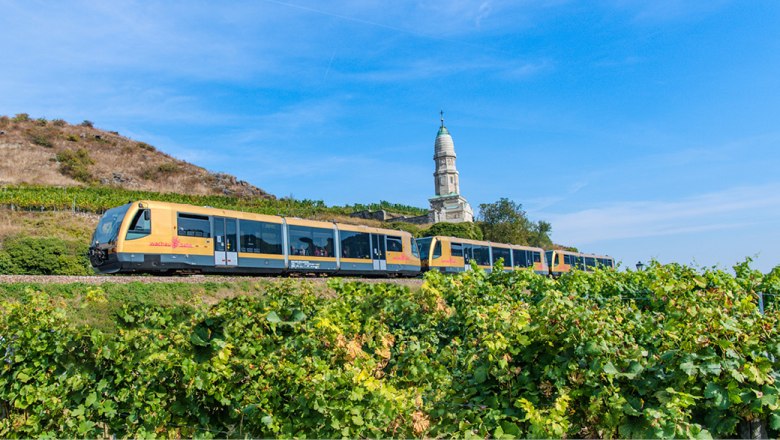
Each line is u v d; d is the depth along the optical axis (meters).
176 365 6.86
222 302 9.16
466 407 6.67
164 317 9.48
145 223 20.41
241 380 6.83
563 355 6.37
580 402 6.22
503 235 67.44
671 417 5.30
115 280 19.92
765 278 13.16
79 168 72.12
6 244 27.89
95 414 7.17
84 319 14.25
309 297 9.73
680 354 5.95
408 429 6.34
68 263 28.02
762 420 5.93
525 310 7.14
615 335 6.45
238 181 87.94
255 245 23.94
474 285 10.72
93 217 45.53
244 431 6.82
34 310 8.42
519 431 5.90
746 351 5.71
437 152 101.12
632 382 6.12
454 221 83.38
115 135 95.75
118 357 7.11
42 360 7.43
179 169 85.25
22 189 53.22
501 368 6.50
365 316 9.91
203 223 22.16
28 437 7.19
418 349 8.51
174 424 6.90
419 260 33.56
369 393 6.38
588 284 12.87
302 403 6.39
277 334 8.55
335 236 27.88
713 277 10.94
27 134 81.94
